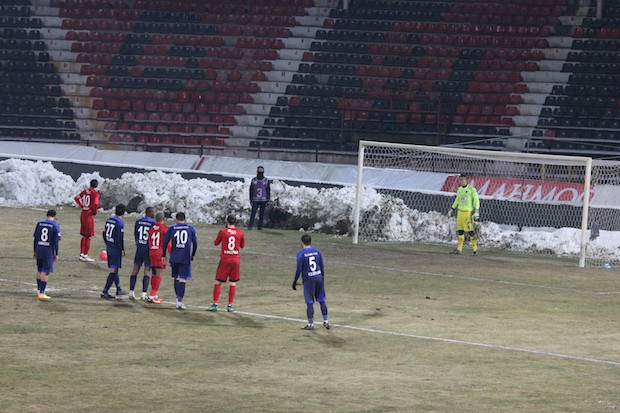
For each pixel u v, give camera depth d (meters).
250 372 45.00
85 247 79.12
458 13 171.25
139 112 163.62
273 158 151.50
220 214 110.81
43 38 176.12
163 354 48.22
